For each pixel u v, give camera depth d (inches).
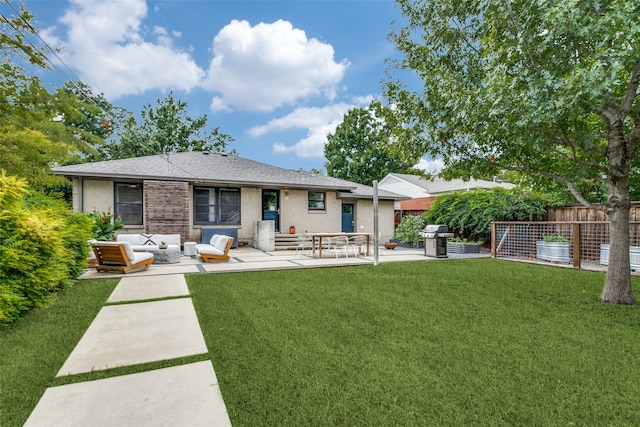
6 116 254.2
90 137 306.8
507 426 75.2
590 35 138.0
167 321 149.9
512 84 159.3
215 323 146.6
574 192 202.5
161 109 1116.5
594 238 370.6
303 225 577.9
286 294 203.9
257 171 582.9
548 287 228.4
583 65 150.6
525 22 158.6
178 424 75.3
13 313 145.6
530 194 448.1
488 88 170.4
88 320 150.6
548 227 407.8
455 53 224.5
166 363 106.8
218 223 518.0
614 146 182.9
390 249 558.3
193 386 92.5
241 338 128.4
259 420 76.9
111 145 899.4
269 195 562.9
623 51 131.8
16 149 250.5
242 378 96.7
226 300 188.2
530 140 174.2
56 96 265.3
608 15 126.4
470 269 313.6
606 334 134.7
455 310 169.2
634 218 338.0
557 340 127.9
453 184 927.7
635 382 95.4
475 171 226.2
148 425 74.9
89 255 273.9
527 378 97.2
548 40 145.4
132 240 390.3
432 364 106.1
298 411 80.4
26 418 77.3
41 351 115.3
